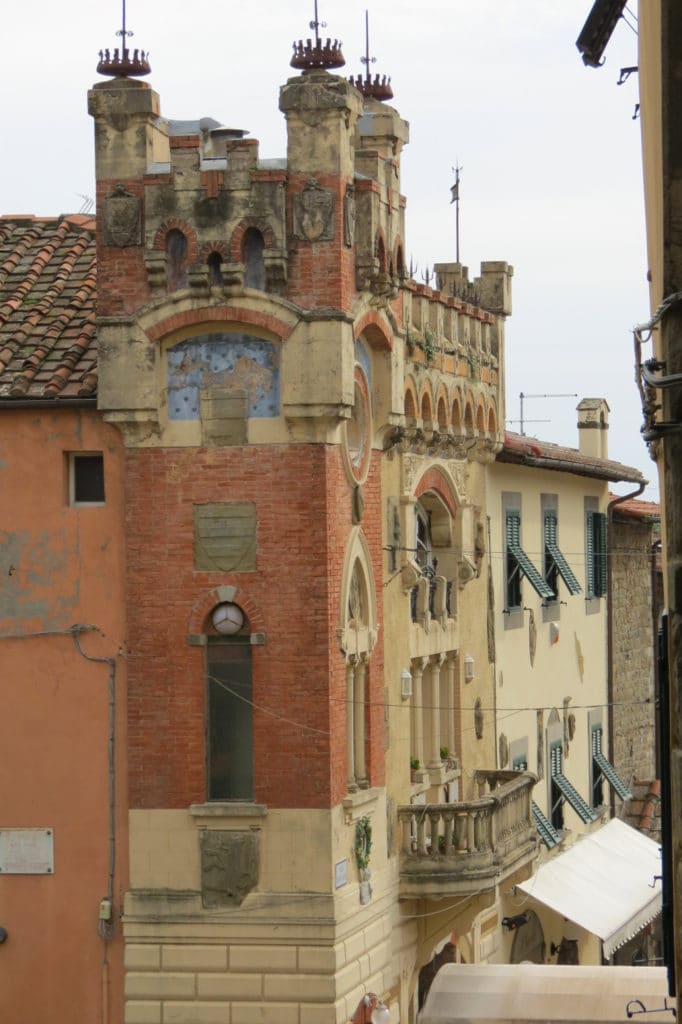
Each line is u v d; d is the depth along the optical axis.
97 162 57.06
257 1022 55.84
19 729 57.88
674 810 28.73
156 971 56.44
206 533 56.66
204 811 56.19
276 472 56.31
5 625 58.00
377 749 61.31
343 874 57.28
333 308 55.72
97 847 57.31
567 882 80.50
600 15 39.94
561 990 62.62
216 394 56.56
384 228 59.44
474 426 74.12
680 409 28.12
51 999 57.47
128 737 57.06
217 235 56.09
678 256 28.17
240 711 56.59
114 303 56.88
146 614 56.94
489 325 77.25
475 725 75.50
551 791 88.81
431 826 64.31
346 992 56.91
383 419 62.09
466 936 71.19
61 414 57.62
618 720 104.50
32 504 57.81
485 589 77.81
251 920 55.97
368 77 67.19
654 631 113.25
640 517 106.88
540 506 88.12
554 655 90.50
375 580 61.69
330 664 56.12
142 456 56.97
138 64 57.50
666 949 34.31
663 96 28.00
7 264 63.56
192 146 56.41
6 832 57.78
